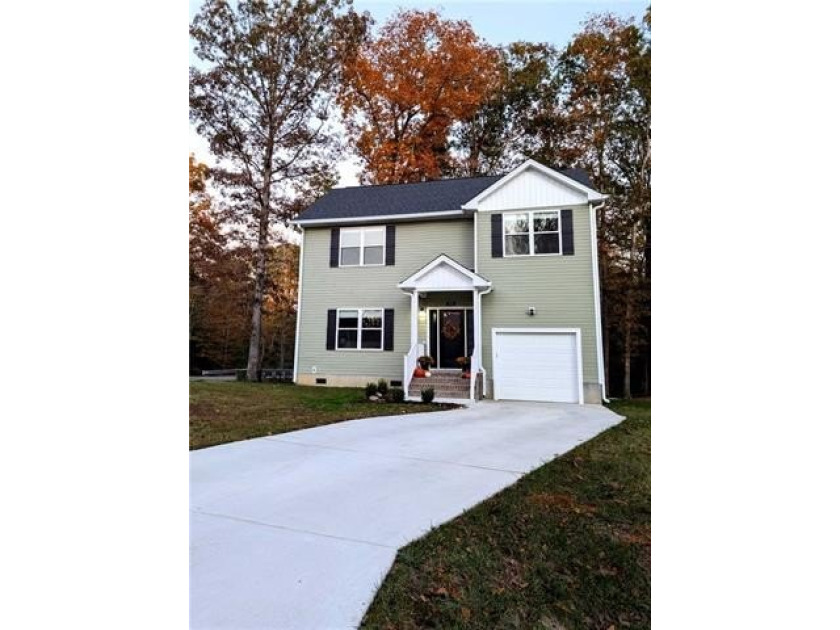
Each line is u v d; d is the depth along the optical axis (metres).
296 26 17.64
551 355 11.54
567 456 5.55
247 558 2.73
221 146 17.66
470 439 6.42
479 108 20.95
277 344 28.75
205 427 6.82
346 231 13.99
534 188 12.10
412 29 19.52
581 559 3.16
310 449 5.54
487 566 2.94
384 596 2.42
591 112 18.91
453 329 12.95
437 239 13.30
